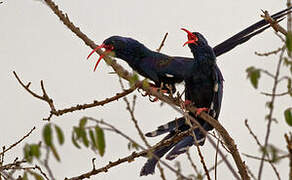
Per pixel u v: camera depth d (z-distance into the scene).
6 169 7.78
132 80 7.22
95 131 5.62
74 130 5.61
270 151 5.42
